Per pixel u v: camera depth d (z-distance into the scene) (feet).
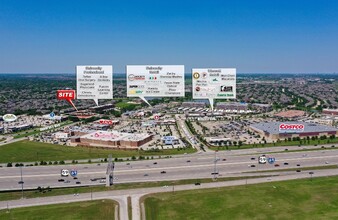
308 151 568.00
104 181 412.98
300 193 369.91
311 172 445.37
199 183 401.70
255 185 395.96
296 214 318.86
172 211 324.39
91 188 388.57
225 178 422.82
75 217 310.86
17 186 399.24
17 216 314.14
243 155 542.57
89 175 440.04
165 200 350.23
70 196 363.35
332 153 553.64
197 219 308.40
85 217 311.06
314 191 375.86
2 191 381.81
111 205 336.70
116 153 564.71
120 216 313.32
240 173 444.55
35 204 342.44
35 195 368.07
